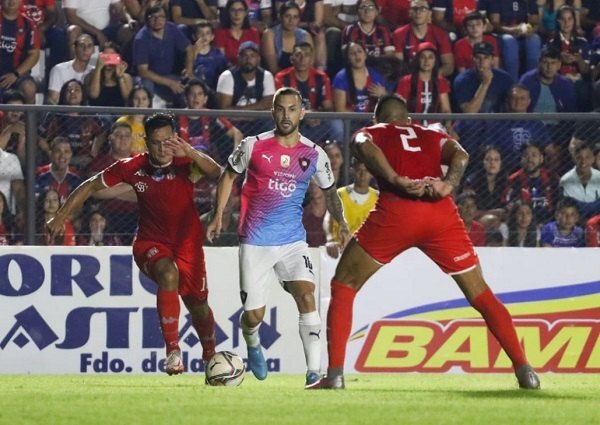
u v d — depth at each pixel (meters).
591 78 57.06
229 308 40.09
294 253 30.34
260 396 25.62
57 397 25.34
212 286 40.03
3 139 40.97
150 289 39.94
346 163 41.50
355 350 40.44
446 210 27.67
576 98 55.19
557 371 41.12
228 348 40.06
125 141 41.47
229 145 41.84
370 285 40.50
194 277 32.09
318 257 40.50
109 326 39.75
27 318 39.47
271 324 40.28
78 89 50.59
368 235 27.67
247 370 40.16
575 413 22.16
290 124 29.84
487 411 22.27
